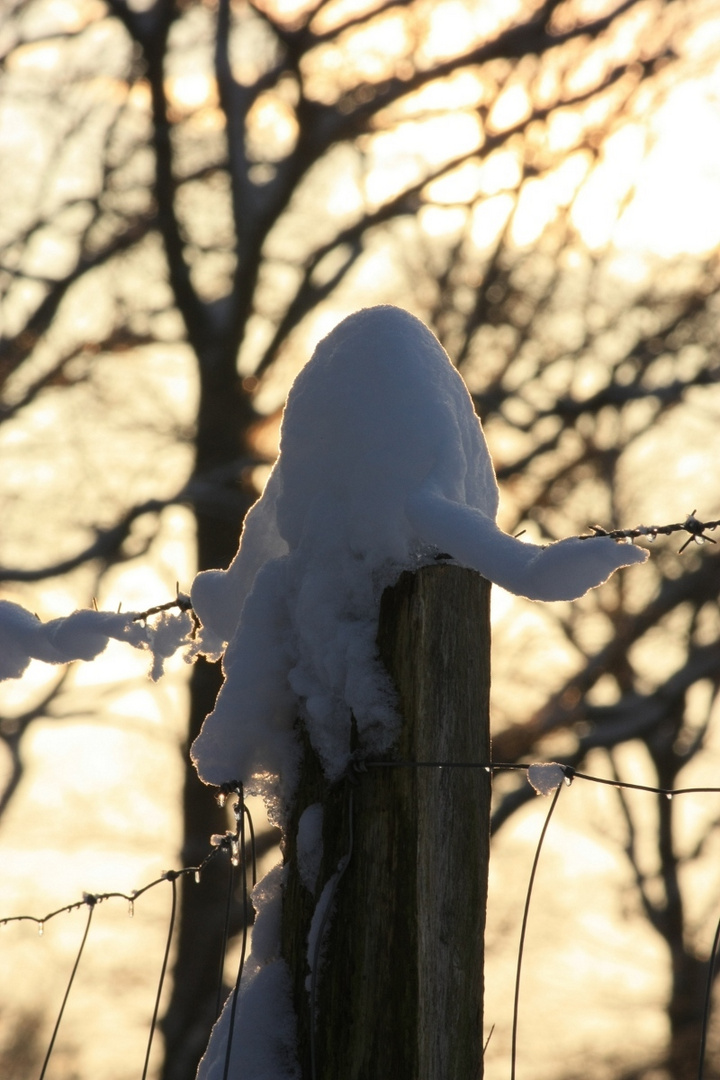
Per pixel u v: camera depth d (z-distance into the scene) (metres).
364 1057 6.23
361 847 6.45
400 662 6.43
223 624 8.02
